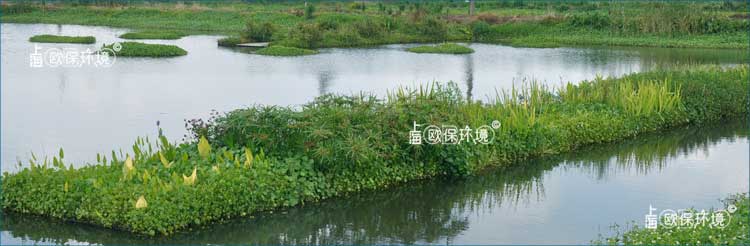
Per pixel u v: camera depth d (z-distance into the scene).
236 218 10.23
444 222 10.59
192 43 39.47
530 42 42.44
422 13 46.75
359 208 11.09
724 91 19.06
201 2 68.94
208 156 11.00
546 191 12.27
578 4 61.50
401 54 35.50
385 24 44.31
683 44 40.62
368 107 12.16
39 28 48.22
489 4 65.06
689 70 20.66
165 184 9.70
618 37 43.53
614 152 15.20
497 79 26.34
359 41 40.91
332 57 33.50
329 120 11.54
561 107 16.20
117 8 58.53
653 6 45.16
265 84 24.00
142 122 17.28
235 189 10.16
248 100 20.69
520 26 46.69
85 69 27.52
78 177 10.20
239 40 38.75
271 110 11.68
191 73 26.61
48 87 22.84
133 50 32.47
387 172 11.99
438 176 12.76
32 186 10.22
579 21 46.34
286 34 41.22
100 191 9.82
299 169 11.03
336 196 11.39
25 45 36.22
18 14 57.25
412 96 13.41
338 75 26.73
